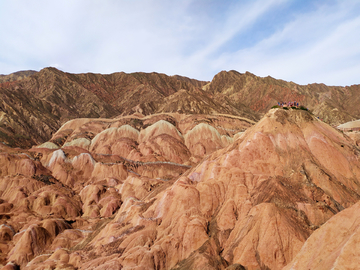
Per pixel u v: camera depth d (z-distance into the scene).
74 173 120.19
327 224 33.75
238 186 60.16
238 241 49.06
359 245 27.17
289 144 70.44
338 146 71.44
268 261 45.59
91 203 96.75
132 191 98.50
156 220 59.12
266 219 49.00
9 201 93.38
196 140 162.25
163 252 50.91
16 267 62.91
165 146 150.75
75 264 56.84
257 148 69.88
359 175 67.44
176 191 62.59
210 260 46.69
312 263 31.78
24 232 71.38
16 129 198.50
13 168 112.75
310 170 64.06
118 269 48.41
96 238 65.25
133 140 164.38
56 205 90.06
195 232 52.69
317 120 78.94
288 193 55.78
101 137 165.88
